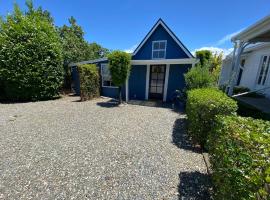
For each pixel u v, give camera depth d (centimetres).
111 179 240
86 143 363
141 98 957
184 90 731
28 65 859
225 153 160
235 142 156
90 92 938
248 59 1010
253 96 862
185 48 800
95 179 239
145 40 885
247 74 1016
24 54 841
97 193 212
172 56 843
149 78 928
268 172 104
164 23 826
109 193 212
